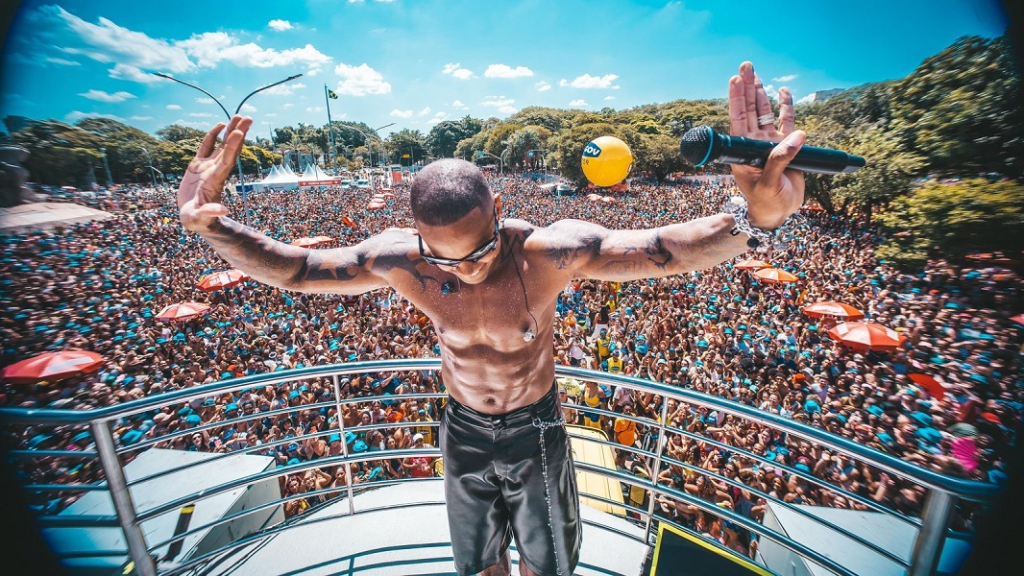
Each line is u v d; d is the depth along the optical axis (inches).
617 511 189.9
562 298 564.7
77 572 96.2
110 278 675.4
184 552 111.9
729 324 457.4
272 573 98.7
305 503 229.5
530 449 68.6
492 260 58.8
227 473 143.5
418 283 66.1
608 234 62.5
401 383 329.1
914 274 530.3
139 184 2484.0
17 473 82.9
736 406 78.4
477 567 76.0
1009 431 243.1
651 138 2591.0
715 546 97.0
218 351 409.4
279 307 544.1
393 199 1652.3
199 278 624.1
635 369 356.2
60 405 314.3
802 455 245.6
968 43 491.5
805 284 580.1
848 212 952.9
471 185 52.1
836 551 118.4
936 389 303.0
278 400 313.0
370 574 97.5
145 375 363.6
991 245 464.8
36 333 459.5
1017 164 460.8
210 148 61.1
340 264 69.2
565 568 73.9
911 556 65.9
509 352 65.4
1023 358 326.0
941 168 536.1
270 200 1701.5
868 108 729.6
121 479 80.7
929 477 60.8
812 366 346.0
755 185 49.0
